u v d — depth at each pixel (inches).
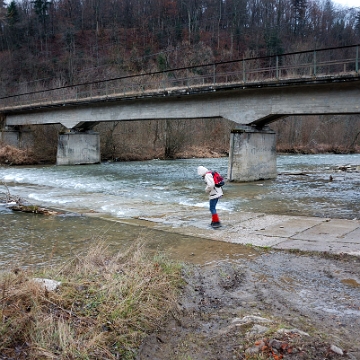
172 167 1358.3
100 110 1288.1
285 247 315.0
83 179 949.8
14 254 310.7
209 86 900.6
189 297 212.4
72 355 141.9
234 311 194.9
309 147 2364.7
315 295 216.5
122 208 516.4
